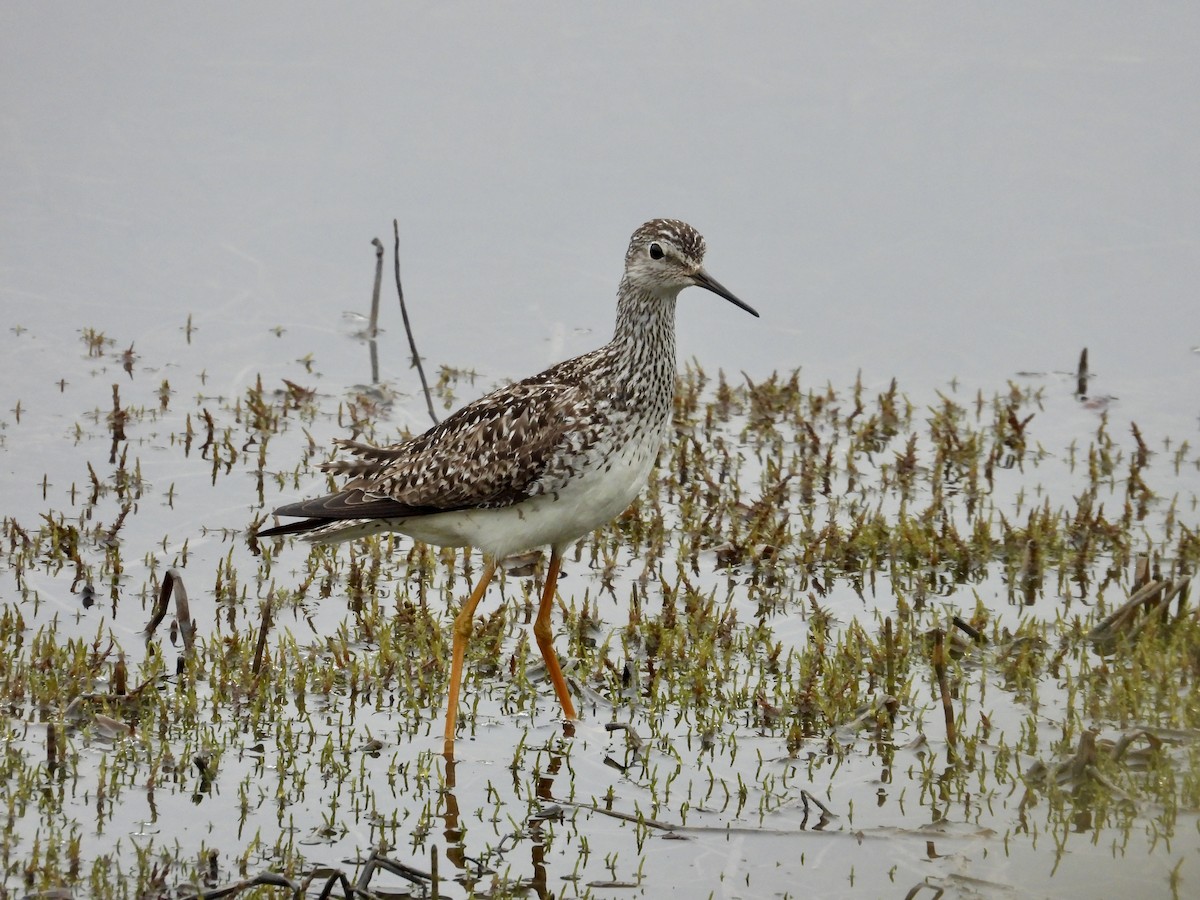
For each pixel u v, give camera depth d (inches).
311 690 468.4
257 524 577.9
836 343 788.6
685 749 443.8
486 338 781.9
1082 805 402.3
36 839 368.2
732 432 699.4
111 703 447.8
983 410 715.4
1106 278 817.5
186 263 835.4
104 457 644.1
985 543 576.4
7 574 540.4
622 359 470.9
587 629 520.7
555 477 461.1
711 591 550.9
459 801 411.8
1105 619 504.1
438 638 499.8
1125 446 675.4
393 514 471.8
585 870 378.6
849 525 602.5
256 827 390.9
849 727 450.6
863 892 369.1
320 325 789.2
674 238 470.6
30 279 808.9
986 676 486.0
